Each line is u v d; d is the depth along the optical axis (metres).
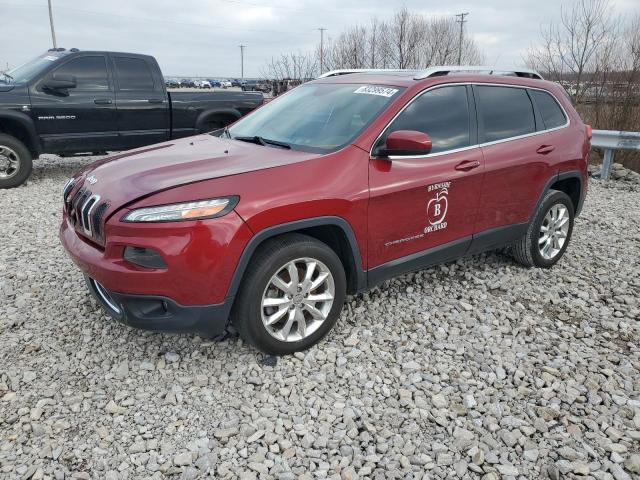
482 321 3.92
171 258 2.81
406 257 3.77
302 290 3.26
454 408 2.95
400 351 3.49
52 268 4.72
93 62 8.33
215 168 3.19
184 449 2.62
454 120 3.97
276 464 2.54
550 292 4.45
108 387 3.07
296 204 3.08
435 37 26.22
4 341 3.51
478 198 4.08
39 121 7.95
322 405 2.95
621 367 3.36
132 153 3.87
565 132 4.79
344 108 3.83
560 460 2.59
